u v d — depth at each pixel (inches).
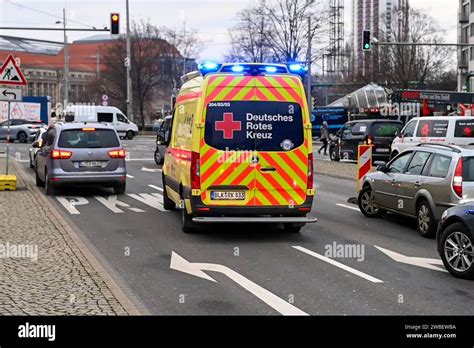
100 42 4805.6
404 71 2659.9
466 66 3604.8
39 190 676.7
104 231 444.5
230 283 301.9
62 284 285.7
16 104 2022.6
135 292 285.0
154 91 3137.3
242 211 411.2
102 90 2901.1
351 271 329.1
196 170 410.0
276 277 314.5
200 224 435.2
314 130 2386.8
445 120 829.8
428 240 423.5
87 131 631.8
